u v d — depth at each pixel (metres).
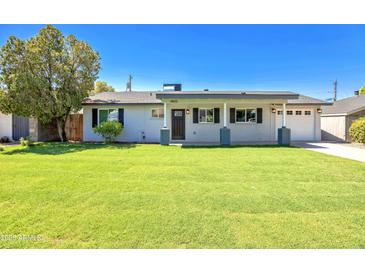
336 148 12.45
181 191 5.15
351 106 17.62
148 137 16.19
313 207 4.23
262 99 13.60
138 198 4.68
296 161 8.61
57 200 4.56
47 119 14.93
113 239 3.14
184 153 10.69
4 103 13.36
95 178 6.23
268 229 3.41
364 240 3.11
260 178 6.26
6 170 7.14
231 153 10.67
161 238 3.17
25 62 13.67
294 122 16.78
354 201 4.54
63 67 14.11
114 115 16.23
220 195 4.88
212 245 3.03
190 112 16.20
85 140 16.39
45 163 8.23
